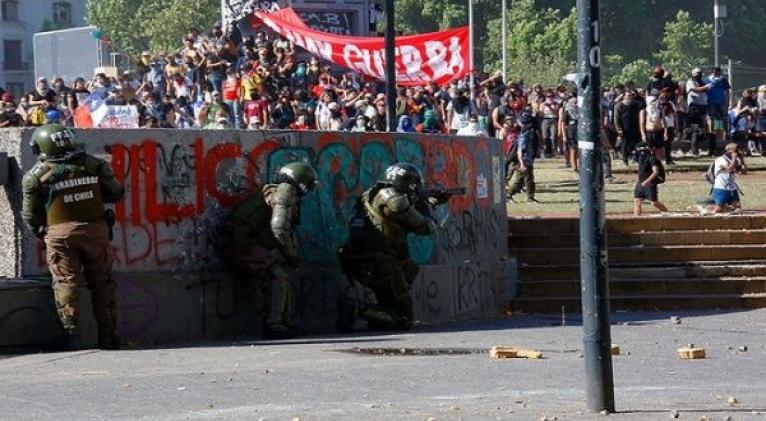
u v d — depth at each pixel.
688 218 29.45
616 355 18.73
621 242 29.16
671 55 130.12
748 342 20.78
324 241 22.73
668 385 15.52
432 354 18.30
